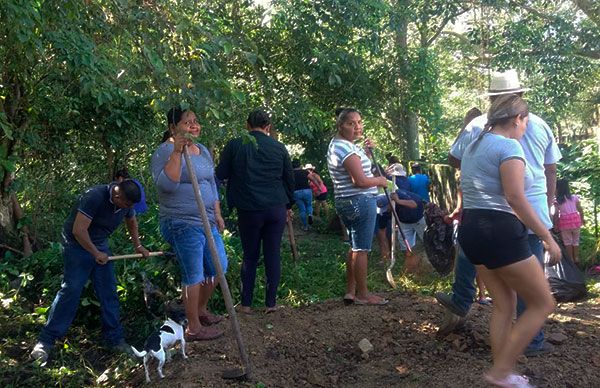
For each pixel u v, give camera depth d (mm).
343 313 5496
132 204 5191
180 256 4883
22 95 7836
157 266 6113
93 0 4969
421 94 13398
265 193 5410
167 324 4562
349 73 12398
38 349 5082
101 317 5395
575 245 8719
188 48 4461
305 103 11047
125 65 4863
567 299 6645
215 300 6164
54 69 7723
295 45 11234
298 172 12484
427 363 4508
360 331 5172
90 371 4965
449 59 17219
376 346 4887
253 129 5508
